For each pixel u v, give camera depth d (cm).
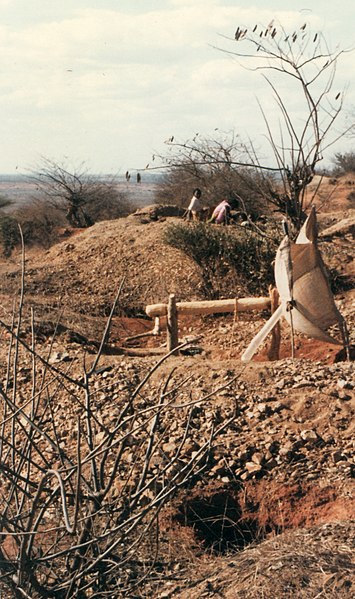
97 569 418
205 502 589
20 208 3177
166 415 673
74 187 3131
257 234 1391
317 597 386
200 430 655
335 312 879
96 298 1434
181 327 1253
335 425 659
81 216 3134
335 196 3362
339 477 605
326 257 1402
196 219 1741
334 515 575
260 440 643
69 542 461
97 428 664
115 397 715
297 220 1387
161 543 506
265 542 463
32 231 2634
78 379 758
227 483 603
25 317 1032
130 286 1484
